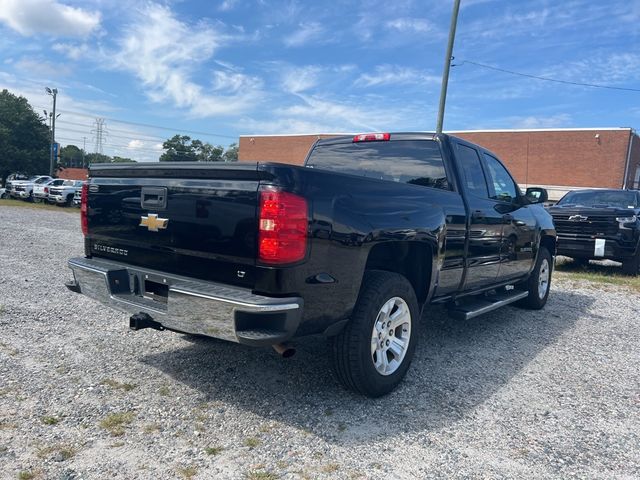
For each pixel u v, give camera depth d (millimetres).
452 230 4441
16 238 11562
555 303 7473
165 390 3666
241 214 3039
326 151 5570
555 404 3764
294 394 3695
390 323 3773
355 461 2842
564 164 37625
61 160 73625
